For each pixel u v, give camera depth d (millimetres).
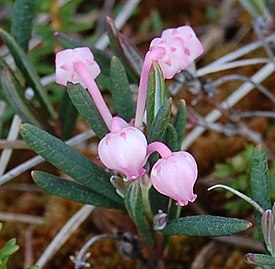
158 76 106
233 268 141
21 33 137
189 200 98
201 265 142
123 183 111
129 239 128
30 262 143
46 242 147
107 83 137
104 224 145
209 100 150
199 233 108
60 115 142
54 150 108
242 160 150
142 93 108
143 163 97
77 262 129
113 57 115
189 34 108
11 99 136
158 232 119
